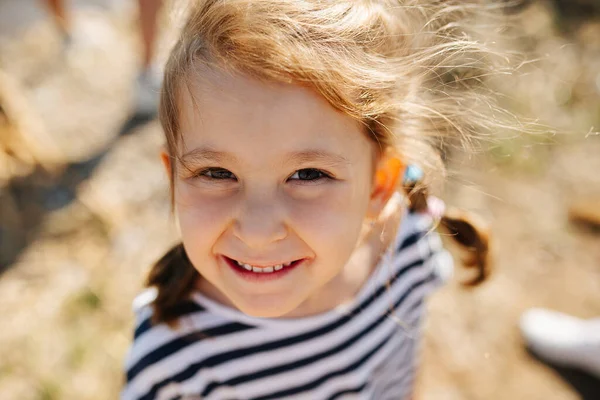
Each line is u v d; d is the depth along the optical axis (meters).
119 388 2.30
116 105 3.56
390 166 1.09
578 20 3.95
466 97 1.24
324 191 0.92
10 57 3.81
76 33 3.97
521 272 2.74
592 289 2.68
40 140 3.10
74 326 2.49
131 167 3.15
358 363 1.22
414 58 1.07
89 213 2.89
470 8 1.32
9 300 2.58
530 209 2.97
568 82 3.51
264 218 0.88
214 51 0.85
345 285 1.19
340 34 0.90
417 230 1.33
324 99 0.86
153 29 3.25
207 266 0.98
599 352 2.31
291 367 1.16
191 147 0.89
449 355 2.43
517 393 2.33
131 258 2.73
